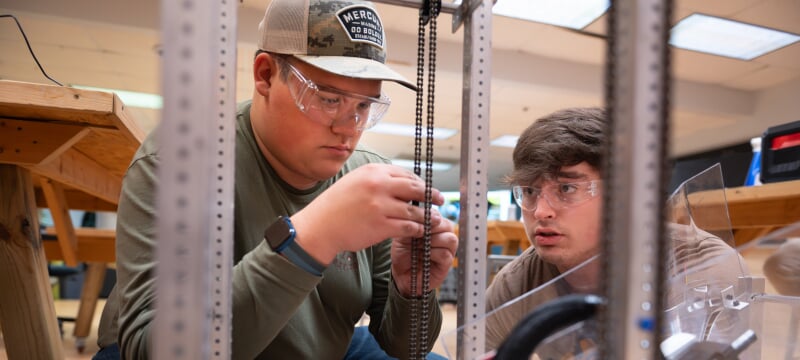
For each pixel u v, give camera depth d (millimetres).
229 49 604
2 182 1099
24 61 5277
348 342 1098
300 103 871
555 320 473
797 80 5707
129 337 767
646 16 365
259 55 937
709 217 810
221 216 599
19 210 1112
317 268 731
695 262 707
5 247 1096
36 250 1146
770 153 1749
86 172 1617
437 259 857
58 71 5535
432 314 1002
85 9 4078
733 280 702
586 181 929
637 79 364
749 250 711
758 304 696
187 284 390
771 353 672
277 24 896
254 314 729
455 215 5457
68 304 5133
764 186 1793
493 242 4500
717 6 3973
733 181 3426
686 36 4574
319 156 937
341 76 858
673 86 383
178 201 387
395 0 771
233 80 606
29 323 1108
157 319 386
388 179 730
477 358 622
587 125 948
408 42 4770
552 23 4414
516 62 5324
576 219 931
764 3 3912
